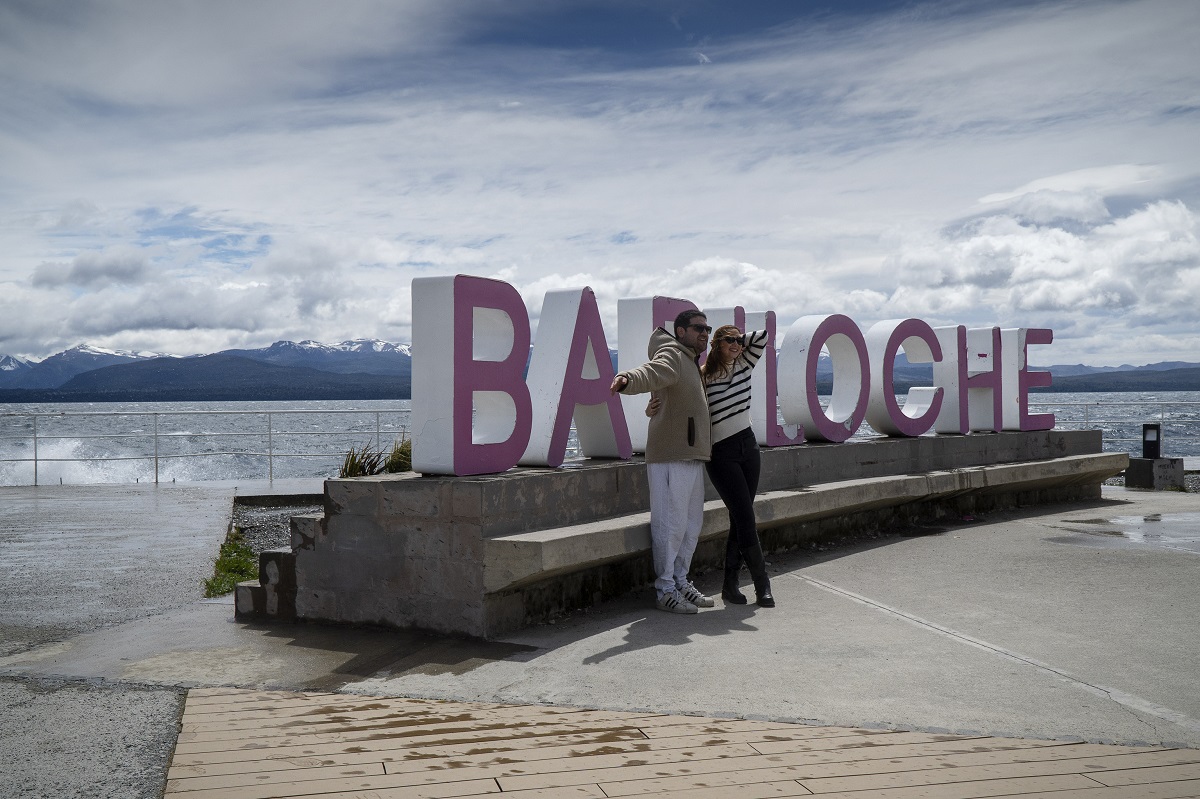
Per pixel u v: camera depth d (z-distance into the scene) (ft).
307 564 17.74
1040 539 27.91
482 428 19.54
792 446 28.27
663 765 10.27
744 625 17.57
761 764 10.31
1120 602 19.25
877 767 10.21
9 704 12.67
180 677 14.07
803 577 22.58
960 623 17.54
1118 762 10.42
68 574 22.98
